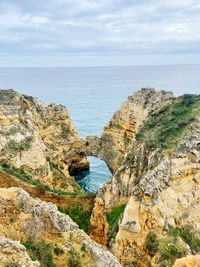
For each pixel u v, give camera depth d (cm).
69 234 1830
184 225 2498
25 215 1703
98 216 3425
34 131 5238
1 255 1244
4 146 4069
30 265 1262
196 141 2727
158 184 2436
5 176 3569
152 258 2217
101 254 1731
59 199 3784
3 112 4472
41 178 4294
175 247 2175
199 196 2639
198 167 2638
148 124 3881
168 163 2564
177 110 3591
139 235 2391
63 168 5641
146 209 2389
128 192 3159
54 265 1556
